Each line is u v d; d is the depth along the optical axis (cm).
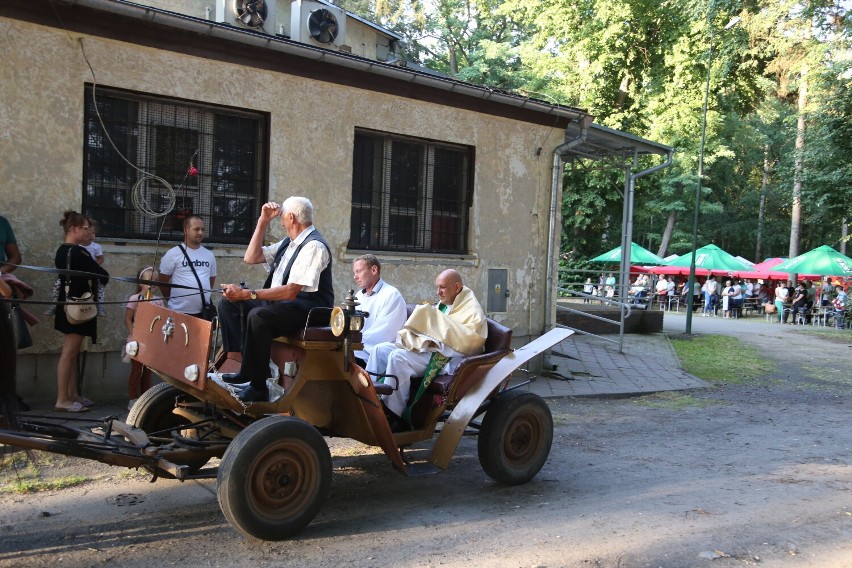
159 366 455
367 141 949
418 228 1016
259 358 454
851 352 1681
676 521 496
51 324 716
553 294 1151
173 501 506
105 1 686
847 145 1998
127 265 759
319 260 475
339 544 439
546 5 2625
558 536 462
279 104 846
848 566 428
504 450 561
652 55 2586
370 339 573
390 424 536
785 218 5044
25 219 696
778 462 674
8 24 674
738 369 1330
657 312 1858
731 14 1988
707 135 2647
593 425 817
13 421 414
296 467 439
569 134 1210
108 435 440
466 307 579
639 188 2894
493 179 1071
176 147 793
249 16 998
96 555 410
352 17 1462
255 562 407
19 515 469
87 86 728
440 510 511
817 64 2064
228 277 822
